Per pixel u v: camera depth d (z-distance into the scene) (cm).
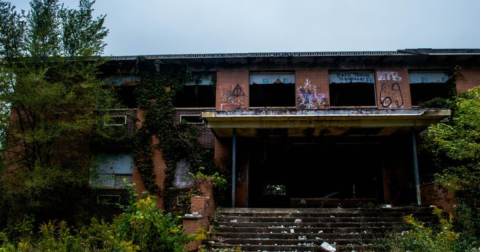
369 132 1605
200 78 1823
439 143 1286
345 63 1783
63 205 1628
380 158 1756
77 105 1634
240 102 1767
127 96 2009
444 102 1705
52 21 1648
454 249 960
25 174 1487
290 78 1809
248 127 1482
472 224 1097
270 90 1989
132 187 833
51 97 1489
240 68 1811
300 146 1786
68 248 798
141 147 1741
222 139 1714
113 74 1845
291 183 1972
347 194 1931
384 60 1761
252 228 1231
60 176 1555
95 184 1727
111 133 1694
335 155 1892
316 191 1955
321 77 1775
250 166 1908
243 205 1673
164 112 1773
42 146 1609
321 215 1312
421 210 1322
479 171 1252
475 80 1739
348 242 1152
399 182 1673
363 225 1247
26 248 805
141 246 752
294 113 1448
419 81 1778
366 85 1862
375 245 1093
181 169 1727
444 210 1290
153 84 1816
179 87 1806
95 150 1770
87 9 1708
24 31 1630
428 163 1628
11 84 1494
